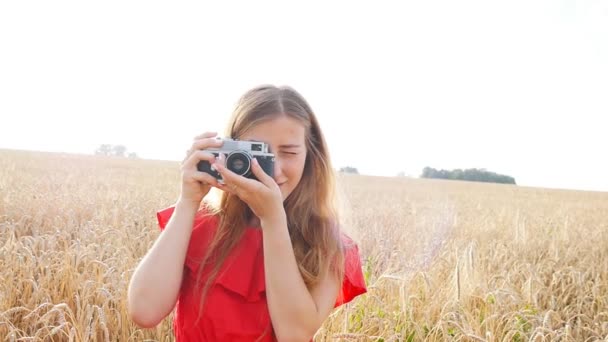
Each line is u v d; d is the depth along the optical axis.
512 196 41.38
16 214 8.66
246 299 1.94
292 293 1.83
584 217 21.11
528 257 9.55
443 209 19.05
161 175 31.92
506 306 4.60
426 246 8.62
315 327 1.94
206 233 2.08
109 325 4.09
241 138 2.00
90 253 5.34
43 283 4.57
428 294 4.91
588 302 5.96
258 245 2.02
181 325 2.02
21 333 4.09
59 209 9.22
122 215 9.35
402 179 72.69
